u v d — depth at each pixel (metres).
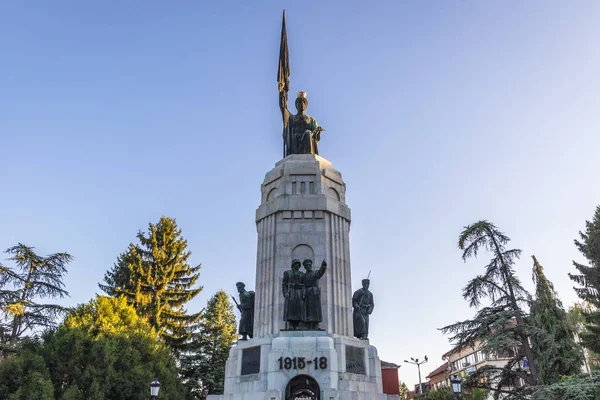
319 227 20.73
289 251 20.28
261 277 20.42
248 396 16.89
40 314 32.88
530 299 25.56
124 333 29.38
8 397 21.61
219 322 47.81
